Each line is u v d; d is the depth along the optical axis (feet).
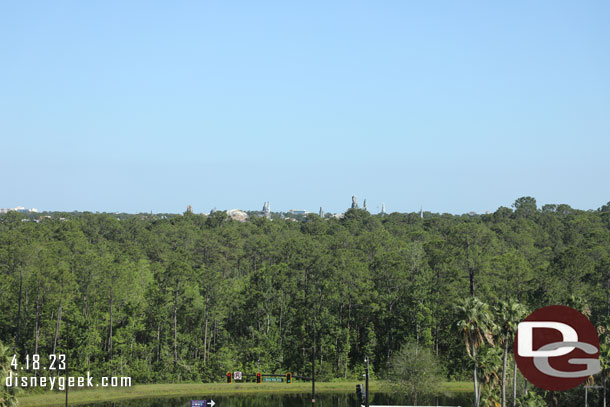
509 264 443.32
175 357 445.37
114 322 461.78
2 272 448.65
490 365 245.65
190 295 473.26
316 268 486.79
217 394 405.59
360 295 467.52
